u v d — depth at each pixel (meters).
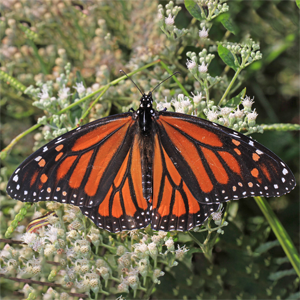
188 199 0.36
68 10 0.44
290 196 0.43
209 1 0.39
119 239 0.38
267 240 0.42
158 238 0.37
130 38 0.44
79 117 0.41
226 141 0.35
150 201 0.36
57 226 0.38
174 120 0.36
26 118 0.46
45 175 0.35
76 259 0.38
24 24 0.45
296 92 0.46
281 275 0.40
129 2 0.43
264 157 0.35
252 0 0.44
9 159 0.45
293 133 0.44
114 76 0.44
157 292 0.40
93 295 0.39
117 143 0.36
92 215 0.36
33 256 0.38
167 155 0.36
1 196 0.42
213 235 0.38
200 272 0.41
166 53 0.42
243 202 0.43
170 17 0.40
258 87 0.45
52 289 0.38
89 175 0.36
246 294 0.40
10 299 0.40
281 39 0.44
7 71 0.44
